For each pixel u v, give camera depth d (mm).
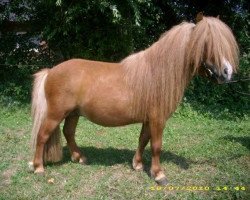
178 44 3738
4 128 6109
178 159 4828
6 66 8570
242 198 3727
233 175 4270
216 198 3721
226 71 3584
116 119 4023
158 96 3807
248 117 7617
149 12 8039
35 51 8555
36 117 4141
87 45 7918
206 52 3652
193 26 3805
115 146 5402
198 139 5820
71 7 7012
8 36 8406
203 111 7551
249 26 8828
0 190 3900
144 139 4277
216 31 3580
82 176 4227
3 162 4617
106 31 7684
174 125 6703
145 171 4410
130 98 3898
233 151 5160
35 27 8312
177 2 8852
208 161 4754
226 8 8680
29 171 4324
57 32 7680
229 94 8461
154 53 3832
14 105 7297
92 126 6371
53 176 4215
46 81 4078
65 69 4004
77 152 4613
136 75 3867
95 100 3963
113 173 4336
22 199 3705
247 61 8617
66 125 4496
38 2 7848
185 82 3875
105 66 4086
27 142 5453
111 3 6762
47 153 4309
